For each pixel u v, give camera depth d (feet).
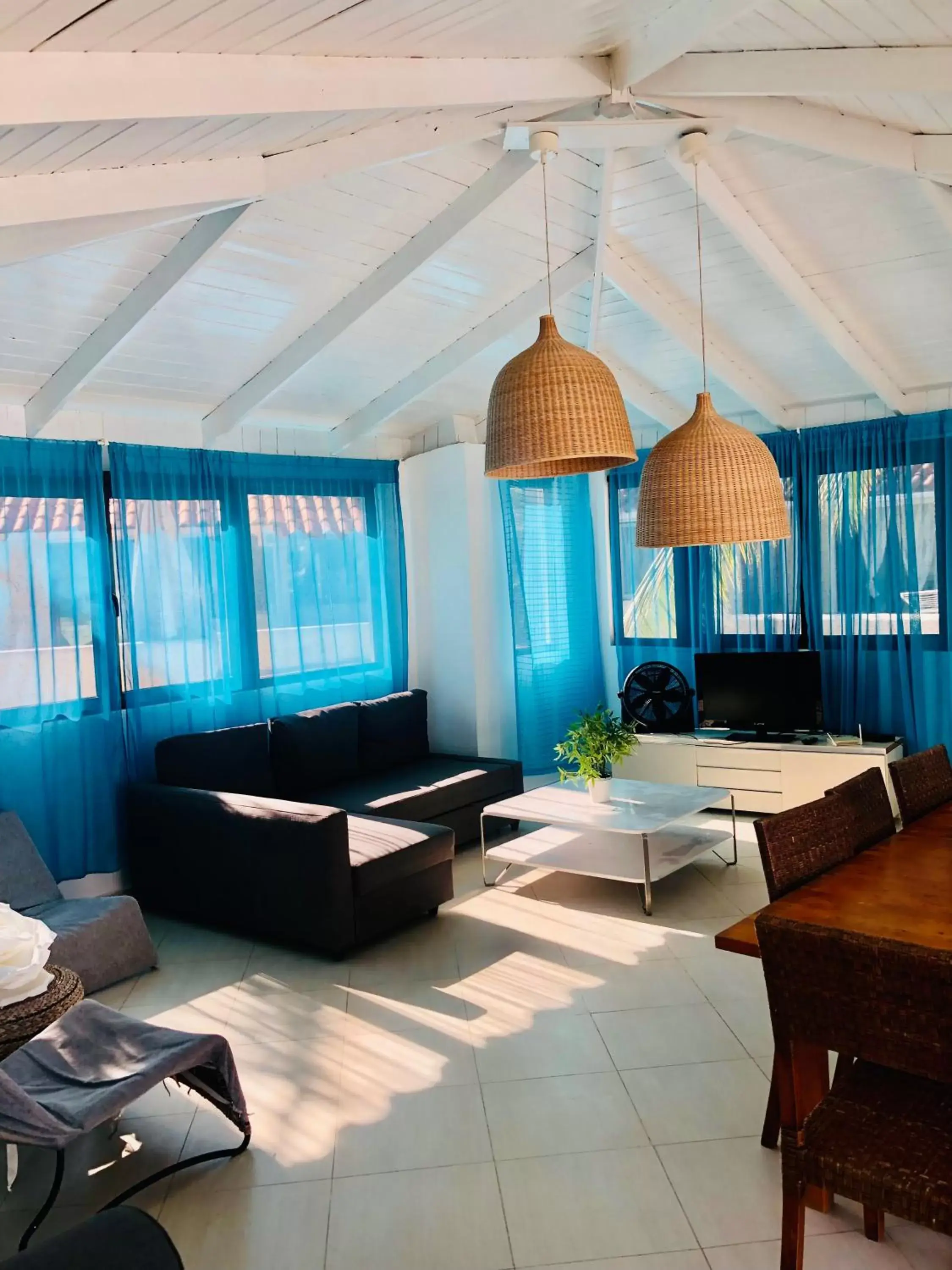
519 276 14.05
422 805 15.55
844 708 17.76
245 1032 10.23
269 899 12.59
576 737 14.79
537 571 19.86
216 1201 7.36
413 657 20.27
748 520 7.61
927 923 6.25
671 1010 10.18
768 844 7.14
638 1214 6.95
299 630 17.48
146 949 12.05
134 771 14.92
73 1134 6.79
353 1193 7.39
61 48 5.64
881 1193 5.17
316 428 18.30
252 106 6.62
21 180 7.53
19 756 13.44
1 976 7.88
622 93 9.11
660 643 20.24
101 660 14.38
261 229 11.08
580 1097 8.58
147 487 15.15
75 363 12.65
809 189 11.35
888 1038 5.06
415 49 7.32
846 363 16.15
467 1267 6.51
